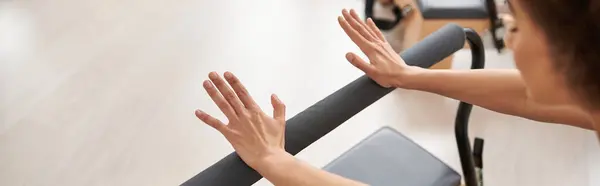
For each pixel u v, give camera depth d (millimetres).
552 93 510
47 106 2299
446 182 1374
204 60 2553
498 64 2438
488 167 2070
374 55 901
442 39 1002
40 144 2141
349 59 902
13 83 2398
